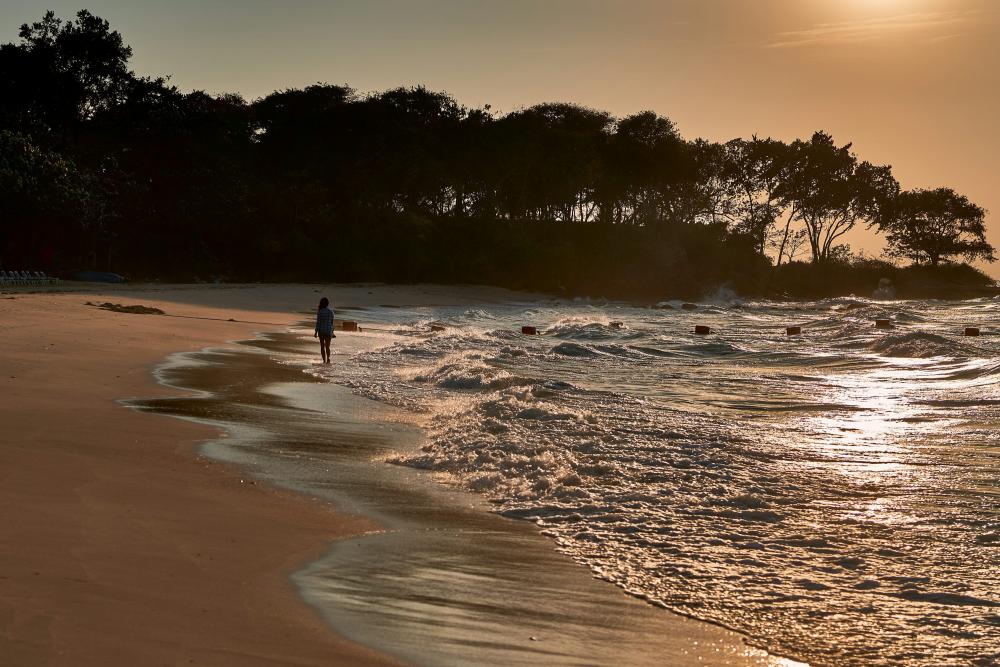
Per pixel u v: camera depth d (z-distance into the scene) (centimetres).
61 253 6581
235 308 4588
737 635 576
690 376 2209
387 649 512
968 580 688
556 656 524
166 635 493
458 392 1744
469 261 9462
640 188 11069
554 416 1409
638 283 10000
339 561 683
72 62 7231
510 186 10381
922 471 1088
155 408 1362
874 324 4081
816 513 889
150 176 7669
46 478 852
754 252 11000
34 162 5775
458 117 10244
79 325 2675
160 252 7662
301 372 2016
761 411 1614
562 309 6862
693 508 901
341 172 9262
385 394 1698
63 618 500
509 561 716
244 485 916
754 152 11344
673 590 659
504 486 977
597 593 647
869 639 573
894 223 12756
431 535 782
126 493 826
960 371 2220
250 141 9600
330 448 1152
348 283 8312
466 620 575
